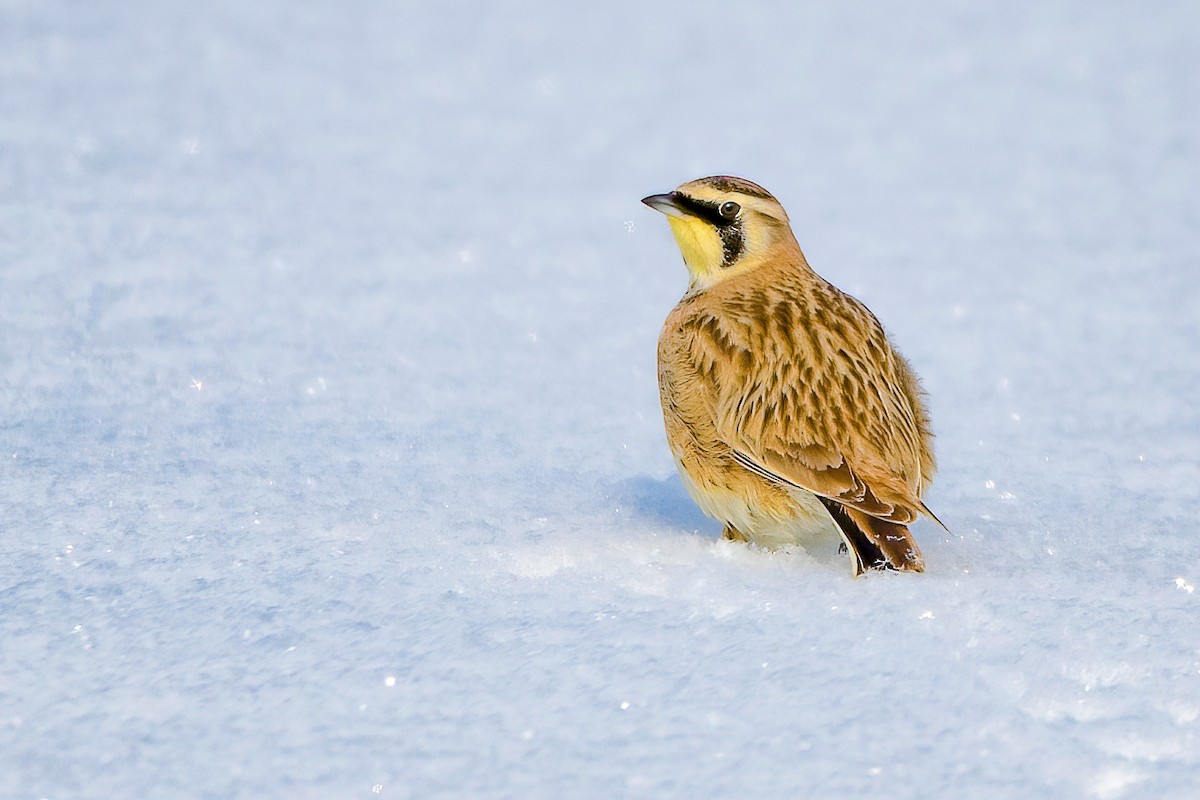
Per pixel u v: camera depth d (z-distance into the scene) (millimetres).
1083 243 23625
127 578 8977
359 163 27703
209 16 45656
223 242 20250
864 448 9562
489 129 32531
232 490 10961
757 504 9953
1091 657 7910
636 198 26172
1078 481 12172
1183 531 10727
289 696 7465
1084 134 34781
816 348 10141
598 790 6660
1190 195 27844
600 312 18141
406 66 40219
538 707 7359
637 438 13094
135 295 17000
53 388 13445
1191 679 7695
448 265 20234
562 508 10938
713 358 10180
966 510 11250
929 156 32062
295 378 14375
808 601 8680
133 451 11828
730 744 7020
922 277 21219
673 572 9281
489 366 15367
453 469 11867
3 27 40750
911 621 8359
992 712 7312
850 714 7277
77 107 30484
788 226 11414
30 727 7121
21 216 20547
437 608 8570
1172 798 6574
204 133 28969
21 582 8859
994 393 15297
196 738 7059
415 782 6723
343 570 9203
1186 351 17047
